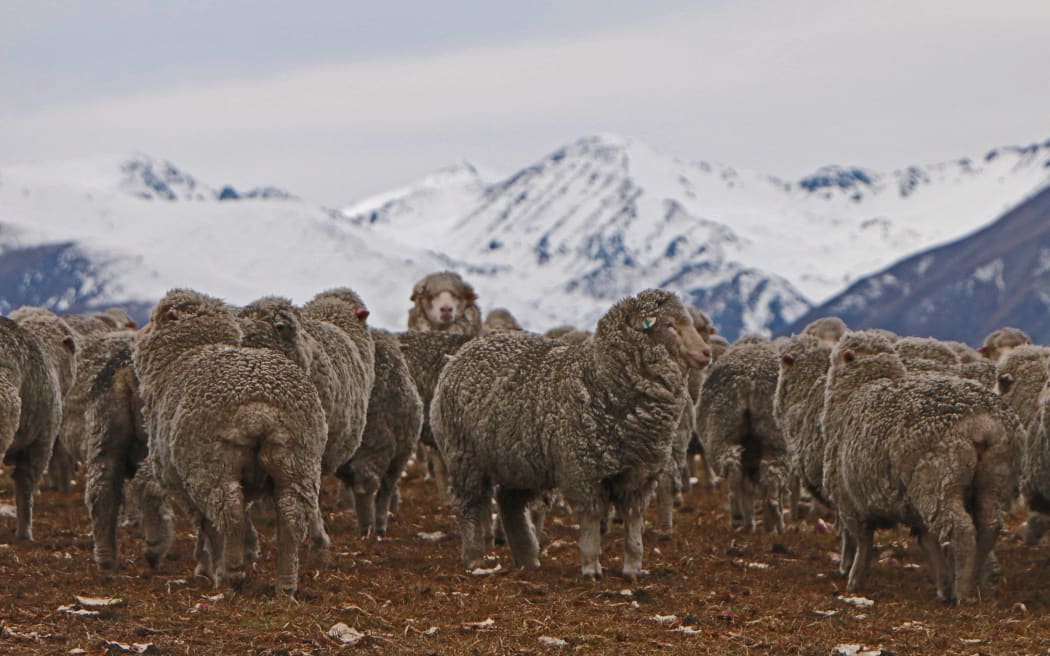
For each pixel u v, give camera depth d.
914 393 13.76
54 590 13.28
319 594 13.34
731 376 19.14
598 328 14.55
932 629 12.78
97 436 14.54
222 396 12.44
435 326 22.38
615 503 15.03
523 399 14.86
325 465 16.88
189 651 11.12
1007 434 13.37
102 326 24.31
